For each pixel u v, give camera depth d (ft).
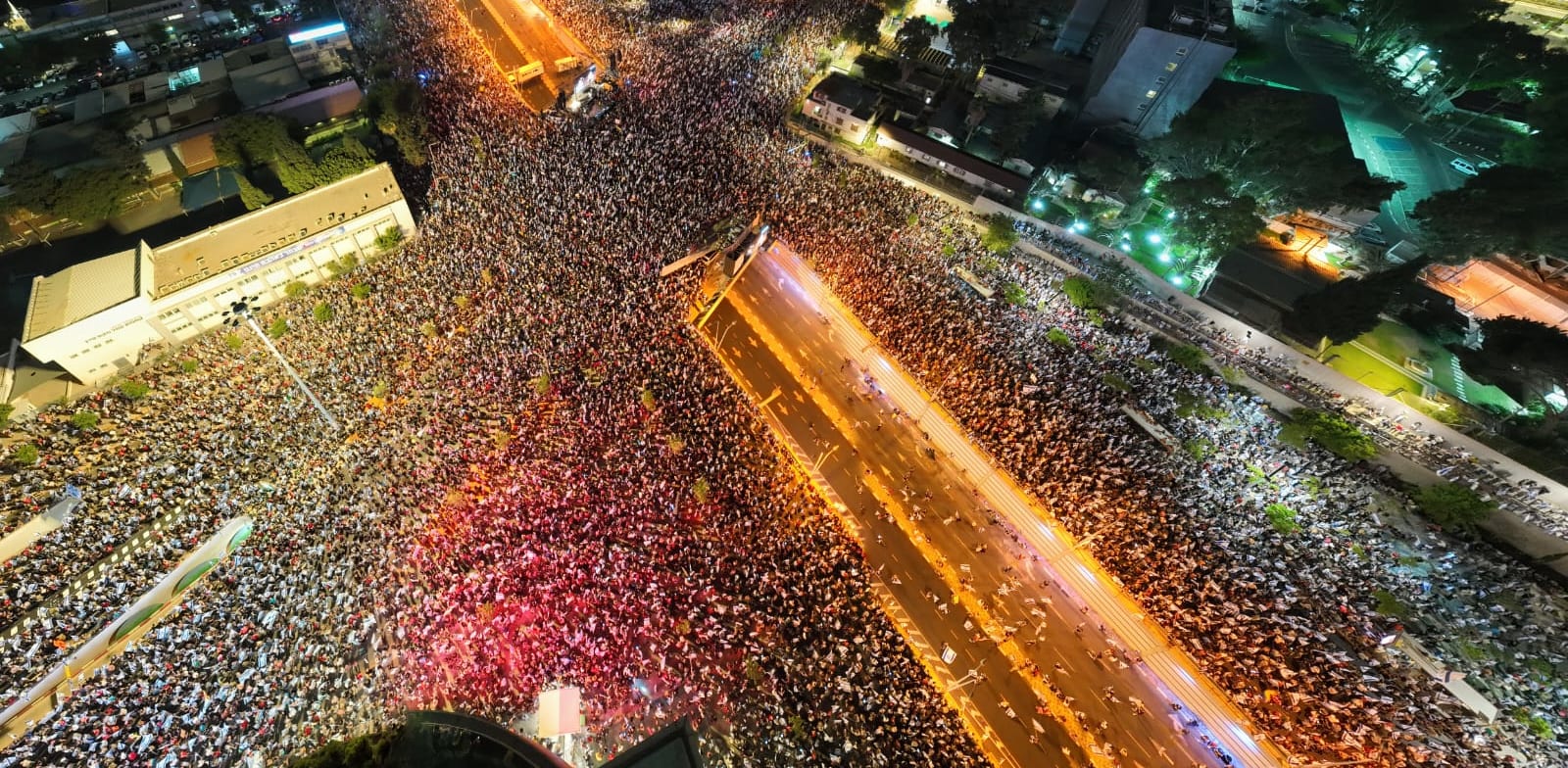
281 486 186.19
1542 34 354.95
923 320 253.85
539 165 301.63
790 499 201.16
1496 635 174.50
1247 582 184.34
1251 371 246.06
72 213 272.31
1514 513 194.18
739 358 239.91
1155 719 166.91
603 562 174.91
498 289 241.96
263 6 422.41
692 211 284.20
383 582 167.12
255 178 305.12
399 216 275.18
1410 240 279.28
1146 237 291.99
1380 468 217.36
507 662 156.76
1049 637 181.06
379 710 146.82
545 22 421.18
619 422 205.98
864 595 182.80
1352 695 163.12
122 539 173.58
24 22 370.53
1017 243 291.58
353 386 212.23
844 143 342.85
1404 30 368.48
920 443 221.05
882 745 153.48
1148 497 203.41
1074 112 350.84
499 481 188.34
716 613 170.09
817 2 440.04
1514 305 258.37
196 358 231.30
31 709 146.61
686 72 372.17
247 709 144.36
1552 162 267.80
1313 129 298.15
